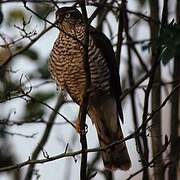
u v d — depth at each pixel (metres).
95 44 10.71
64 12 10.54
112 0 11.76
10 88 10.09
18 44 11.73
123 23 11.19
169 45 8.39
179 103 12.04
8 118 10.44
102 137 11.12
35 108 11.93
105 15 11.99
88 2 9.73
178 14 11.49
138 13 11.07
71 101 11.27
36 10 11.36
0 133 10.92
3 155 11.85
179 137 10.65
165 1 8.91
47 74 12.41
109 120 11.12
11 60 11.39
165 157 11.12
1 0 9.77
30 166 11.09
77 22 10.59
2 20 10.73
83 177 8.93
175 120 11.12
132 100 11.27
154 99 11.16
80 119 9.03
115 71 10.97
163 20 8.83
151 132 10.83
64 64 10.70
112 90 11.09
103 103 11.11
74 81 10.80
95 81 10.88
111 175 10.85
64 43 10.62
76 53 10.58
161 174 10.57
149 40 11.15
